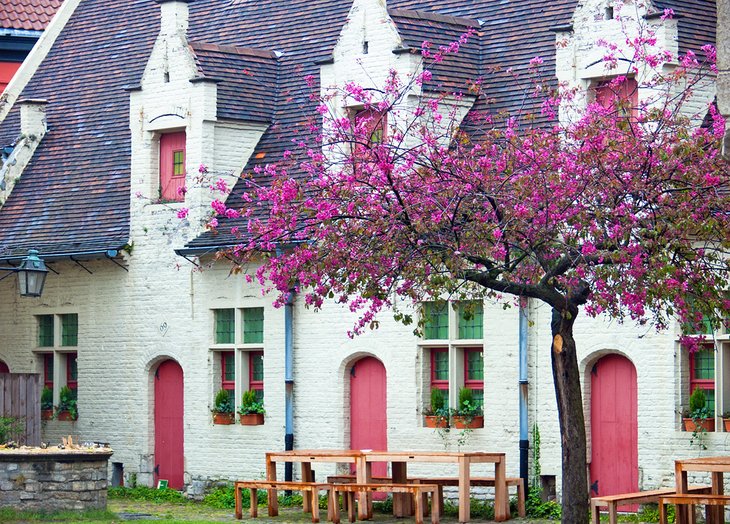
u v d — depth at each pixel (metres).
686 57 22.66
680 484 23.17
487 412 27.86
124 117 35.03
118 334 33.28
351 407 30.05
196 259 31.80
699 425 25.38
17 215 35.19
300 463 30.23
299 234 22.28
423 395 28.81
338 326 29.94
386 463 29.50
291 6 34.31
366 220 21.38
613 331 26.42
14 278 35.31
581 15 27.36
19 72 37.97
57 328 34.53
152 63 32.62
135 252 32.94
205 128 31.64
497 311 27.80
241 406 31.27
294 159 24.22
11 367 35.41
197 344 31.95
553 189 20.70
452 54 29.38
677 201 20.47
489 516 26.88
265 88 32.59
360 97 23.22
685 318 21.52
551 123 27.39
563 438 21.41
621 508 26.48
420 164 21.97
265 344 30.97
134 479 32.91
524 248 21.12
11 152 35.94
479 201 21.38
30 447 26.11
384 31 29.30
